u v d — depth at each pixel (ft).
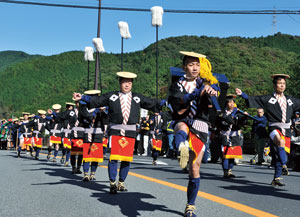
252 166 40.14
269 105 23.06
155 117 38.37
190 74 13.64
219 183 23.85
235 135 27.22
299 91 132.67
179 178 26.22
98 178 25.67
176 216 13.84
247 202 17.16
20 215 13.99
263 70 448.65
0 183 22.65
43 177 25.95
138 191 19.75
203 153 13.39
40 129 47.65
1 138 84.38
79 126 28.89
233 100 27.02
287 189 21.61
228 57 504.02
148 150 66.85
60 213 14.33
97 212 14.49
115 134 19.30
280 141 22.66
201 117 13.37
